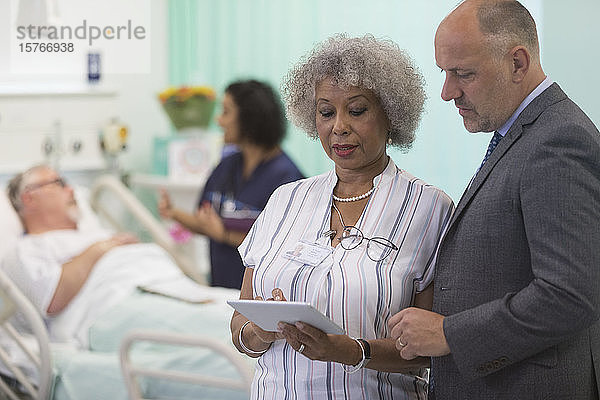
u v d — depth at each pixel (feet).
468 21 5.48
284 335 5.57
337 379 5.97
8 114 14.07
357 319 5.88
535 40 5.65
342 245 6.10
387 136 6.32
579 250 5.14
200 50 15.85
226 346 8.86
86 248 12.03
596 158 5.26
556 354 5.47
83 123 14.97
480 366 5.44
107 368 10.14
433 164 13.47
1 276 10.27
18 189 12.66
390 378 6.12
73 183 15.16
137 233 16.16
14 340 10.61
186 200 15.52
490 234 5.53
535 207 5.28
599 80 11.93
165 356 10.10
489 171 5.66
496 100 5.55
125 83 15.80
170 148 15.31
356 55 5.95
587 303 5.13
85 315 11.50
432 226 6.11
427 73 13.38
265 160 12.14
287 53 14.88
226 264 12.32
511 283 5.51
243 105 11.88
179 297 11.42
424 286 6.07
